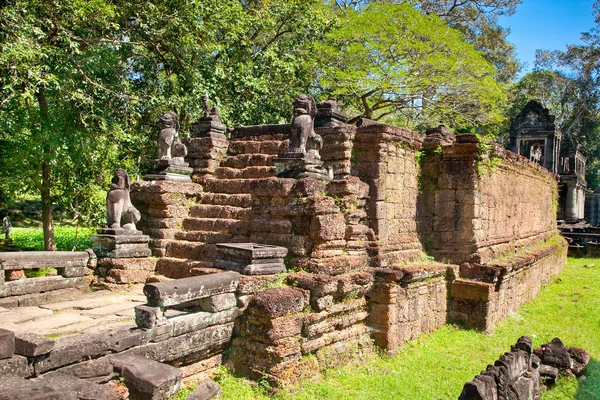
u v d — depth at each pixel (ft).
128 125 49.49
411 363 25.18
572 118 126.31
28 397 12.07
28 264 25.17
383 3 79.56
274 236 24.80
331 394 20.45
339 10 79.92
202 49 50.11
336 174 28.02
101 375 15.98
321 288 21.57
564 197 96.84
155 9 46.03
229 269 22.82
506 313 35.86
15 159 44.42
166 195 30.27
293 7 61.77
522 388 18.52
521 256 40.32
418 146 32.78
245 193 31.27
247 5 65.87
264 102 61.16
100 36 45.65
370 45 67.36
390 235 29.17
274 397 19.49
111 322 20.84
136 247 28.71
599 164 136.46
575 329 33.73
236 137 36.42
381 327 25.76
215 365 21.04
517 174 43.68
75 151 44.04
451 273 32.14
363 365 24.36
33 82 39.06
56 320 21.12
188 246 28.45
